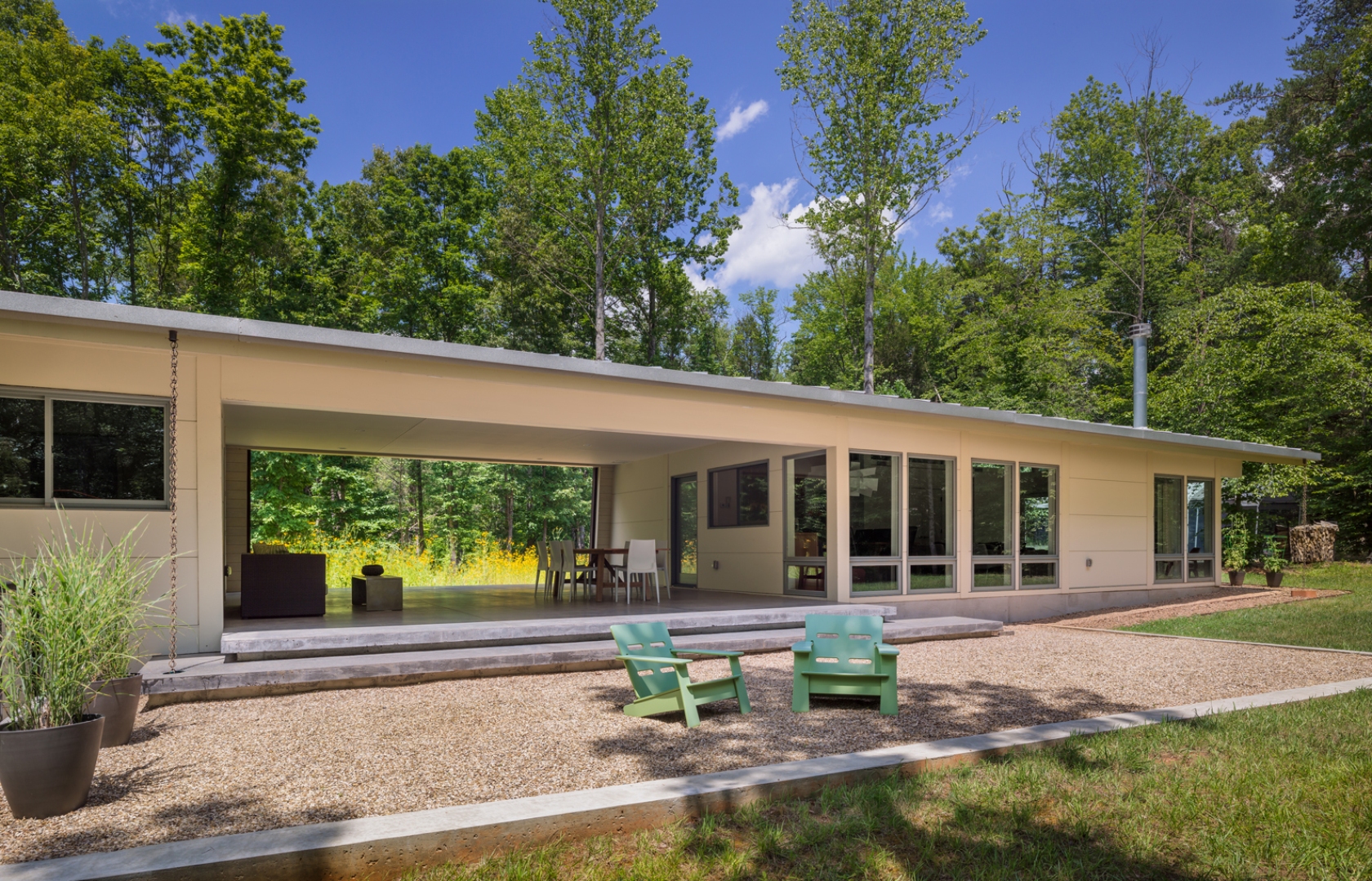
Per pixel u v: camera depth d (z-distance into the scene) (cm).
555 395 835
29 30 2119
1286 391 1961
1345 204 2041
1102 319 2905
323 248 2484
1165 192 3022
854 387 3155
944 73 2223
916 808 352
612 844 312
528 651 696
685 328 2842
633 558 1037
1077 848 314
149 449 668
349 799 357
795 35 2303
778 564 1127
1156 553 1418
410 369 747
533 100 2244
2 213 2023
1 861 287
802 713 551
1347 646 873
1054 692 621
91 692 425
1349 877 293
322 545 2045
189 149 2255
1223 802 363
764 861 300
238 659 644
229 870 265
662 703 518
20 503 623
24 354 624
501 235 2469
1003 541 1199
